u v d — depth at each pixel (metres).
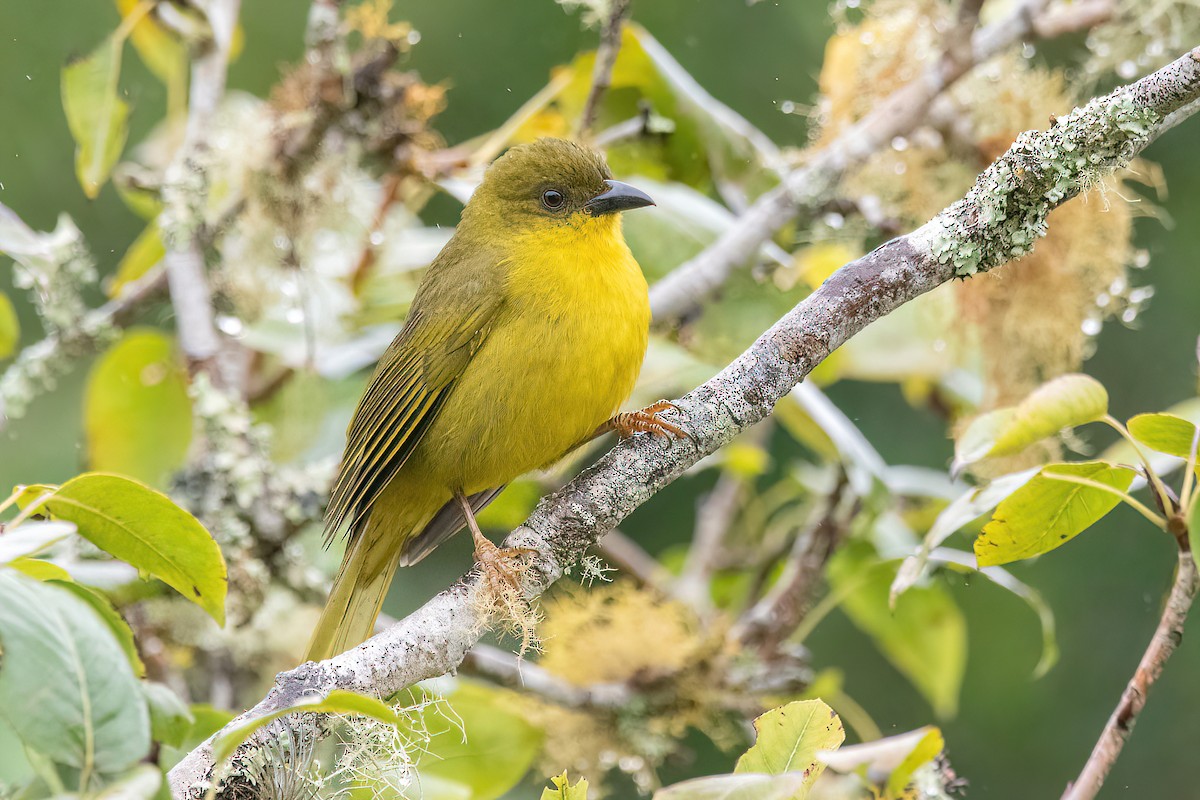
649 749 9.50
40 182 13.21
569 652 9.77
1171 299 12.40
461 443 8.58
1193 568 6.06
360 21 11.31
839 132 10.90
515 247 8.66
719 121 10.86
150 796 4.27
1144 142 6.31
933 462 13.30
